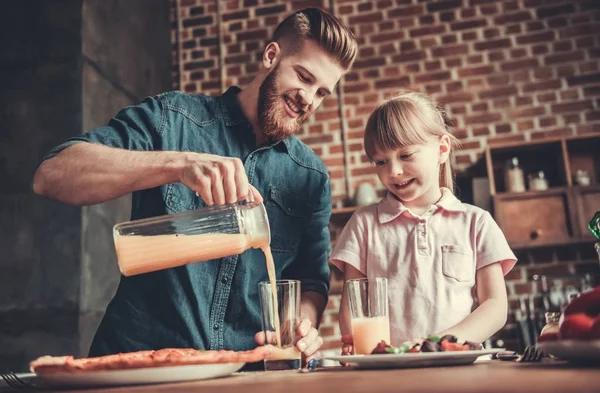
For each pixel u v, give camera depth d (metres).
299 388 0.60
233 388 0.64
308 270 1.60
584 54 3.45
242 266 1.44
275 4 3.85
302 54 1.46
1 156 2.53
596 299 0.71
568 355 0.73
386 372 0.79
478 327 1.33
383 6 3.70
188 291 1.40
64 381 0.75
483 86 3.52
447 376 0.67
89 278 2.47
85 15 2.64
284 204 1.55
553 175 3.33
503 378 0.61
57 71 2.58
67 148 1.23
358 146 3.58
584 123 3.38
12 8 2.67
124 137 1.40
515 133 3.44
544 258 3.28
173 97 1.54
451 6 3.63
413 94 1.75
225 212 1.06
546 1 3.54
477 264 1.56
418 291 1.57
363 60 3.66
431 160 1.63
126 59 3.07
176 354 0.81
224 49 3.85
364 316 1.07
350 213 3.47
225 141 1.54
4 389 0.79
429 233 1.63
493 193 3.21
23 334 2.39
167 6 3.90
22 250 2.45
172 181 1.09
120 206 2.89
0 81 2.60
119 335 1.39
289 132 1.51
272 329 1.03
